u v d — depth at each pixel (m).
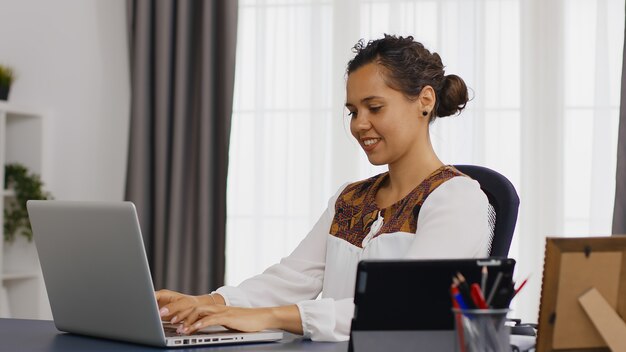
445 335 1.23
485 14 3.37
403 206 1.75
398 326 1.23
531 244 3.33
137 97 3.59
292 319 1.54
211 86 3.51
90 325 1.57
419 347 1.23
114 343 1.52
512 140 3.36
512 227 1.81
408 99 1.75
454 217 1.67
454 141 3.35
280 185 3.58
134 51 3.61
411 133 1.76
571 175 3.32
